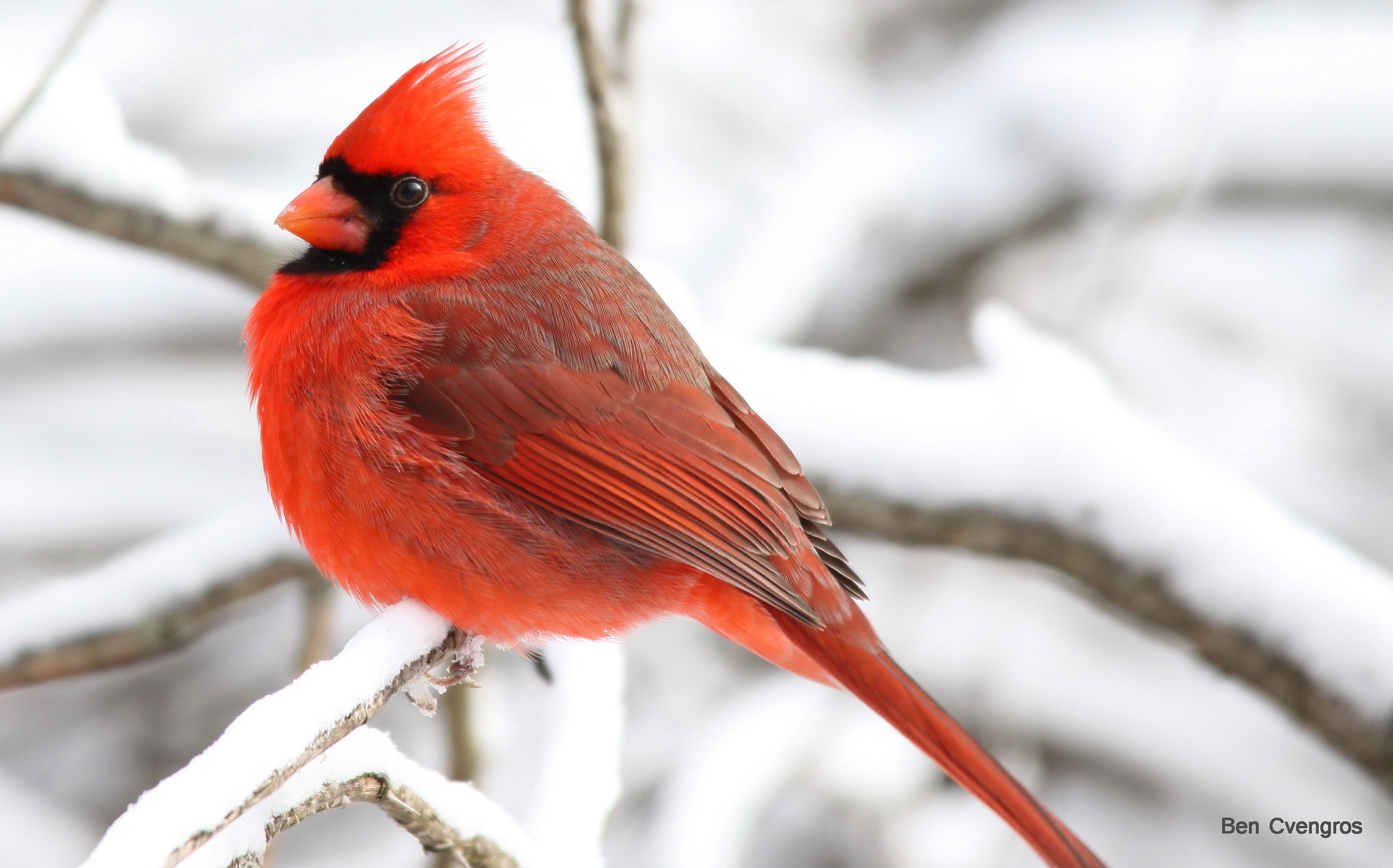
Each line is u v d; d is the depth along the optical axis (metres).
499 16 11.55
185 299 10.66
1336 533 10.95
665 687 10.32
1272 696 6.62
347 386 5.68
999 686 8.98
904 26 12.12
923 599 9.64
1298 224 11.64
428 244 6.01
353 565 5.71
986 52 11.95
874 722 9.22
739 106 11.74
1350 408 11.37
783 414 7.14
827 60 11.96
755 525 5.90
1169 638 6.84
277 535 7.03
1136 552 6.79
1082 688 10.03
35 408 10.52
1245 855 9.86
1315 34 11.76
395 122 5.93
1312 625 6.53
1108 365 10.78
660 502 5.87
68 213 7.85
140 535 10.25
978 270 11.59
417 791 4.62
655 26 11.55
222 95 11.21
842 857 9.87
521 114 10.52
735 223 11.50
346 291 5.92
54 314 10.60
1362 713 6.43
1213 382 11.38
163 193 7.87
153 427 10.56
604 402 5.90
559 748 5.93
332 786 4.39
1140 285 10.60
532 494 5.82
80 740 10.19
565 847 5.67
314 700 4.20
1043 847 5.40
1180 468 7.05
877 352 11.44
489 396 5.80
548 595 5.72
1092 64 11.66
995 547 7.04
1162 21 11.84
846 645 5.79
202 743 10.23
